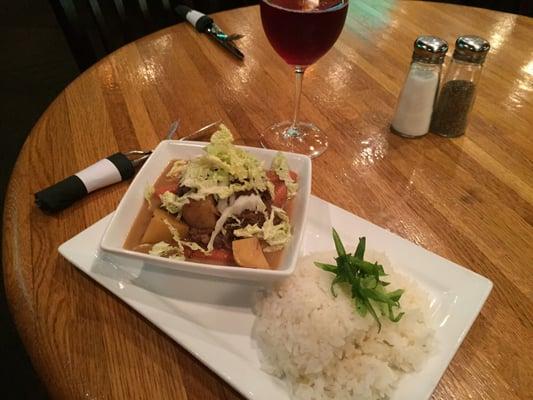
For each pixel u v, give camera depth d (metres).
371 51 1.57
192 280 0.81
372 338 0.72
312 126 1.23
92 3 1.74
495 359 0.72
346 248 0.85
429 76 1.12
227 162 0.87
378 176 1.08
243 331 0.74
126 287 0.79
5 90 3.38
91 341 0.72
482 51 1.12
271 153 0.97
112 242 0.79
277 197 0.91
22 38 3.95
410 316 0.73
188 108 1.27
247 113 1.27
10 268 0.83
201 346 0.70
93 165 1.00
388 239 0.87
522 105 1.33
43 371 0.69
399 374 0.68
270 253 0.82
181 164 0.96
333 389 0.67
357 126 1.24
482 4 2.62
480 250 0.90
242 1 2.32
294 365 0.68
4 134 2.98
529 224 0.96
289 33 0.98
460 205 1.00
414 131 1.18
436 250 0.90
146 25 1.90
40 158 1.08
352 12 1.80
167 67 1.44
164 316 0.74
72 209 0.95
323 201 0.95
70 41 1.76
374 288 0.71
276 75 1.43
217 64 1.47
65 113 1.23
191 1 1.99
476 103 1.33
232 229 0.84
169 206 0.85
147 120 1.22
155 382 0.68
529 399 0.67
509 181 1.07
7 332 1.90
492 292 0.82
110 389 0.67
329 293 0.74
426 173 1.09
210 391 0.67
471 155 1.15
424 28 1.70
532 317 0.78
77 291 0.80
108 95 1.30
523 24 1.72
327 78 1.43
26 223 0.92
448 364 0.68
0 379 1.75
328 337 0.69
